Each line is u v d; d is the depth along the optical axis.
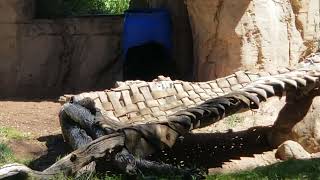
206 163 9.23
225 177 7.99
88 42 16.02
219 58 12.60
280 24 12.68
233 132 10.90
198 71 13.19
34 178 7.29
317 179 7.48
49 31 15.87
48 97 15.37
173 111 10.76
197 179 7.70
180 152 9.87
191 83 11.38
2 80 15.79
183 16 14.99
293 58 12.82
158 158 9.52
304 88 9.73
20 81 15.77
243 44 12.21
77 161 7.56
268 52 12.36
